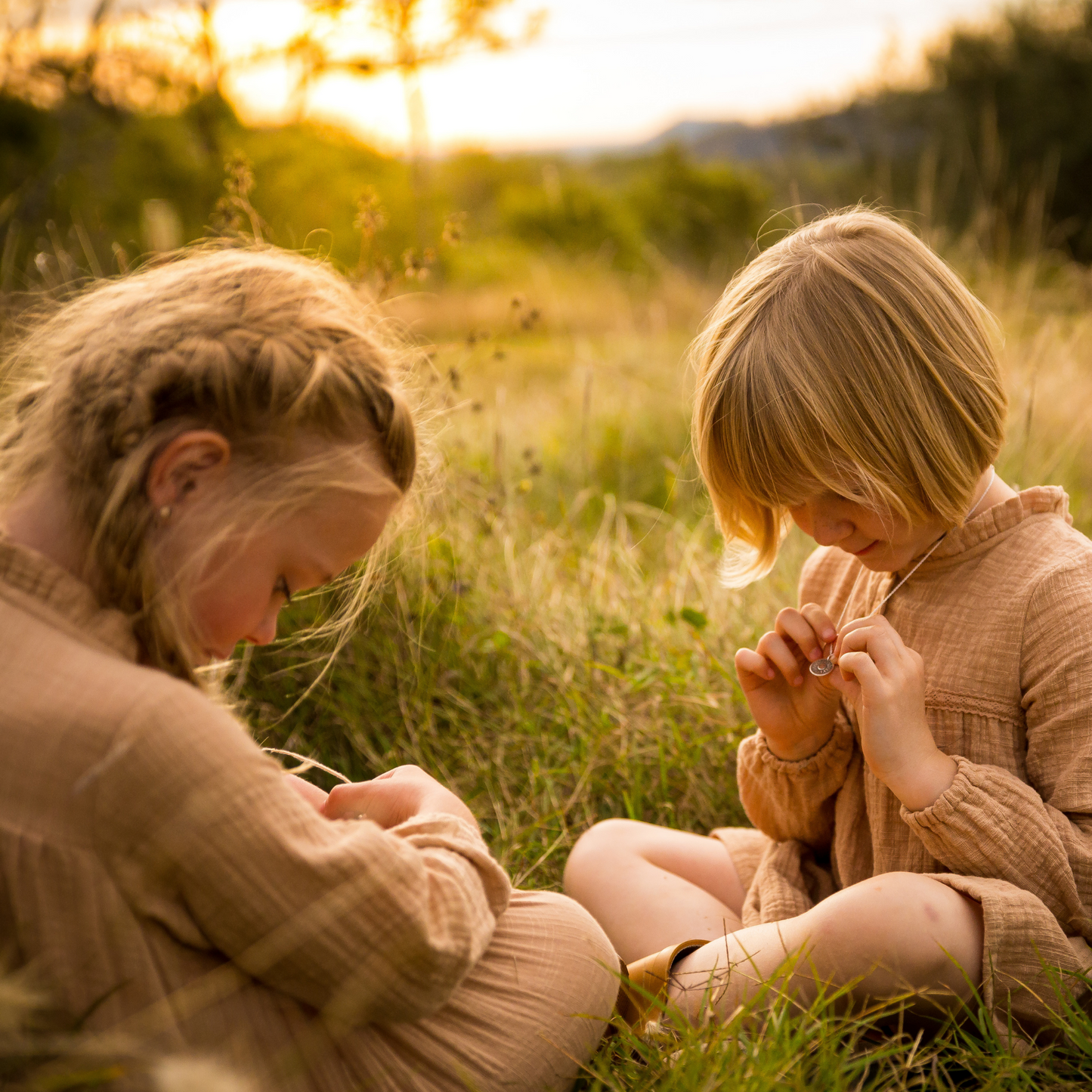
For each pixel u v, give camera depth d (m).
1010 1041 1.16
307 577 1.02
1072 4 10.73
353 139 6.59
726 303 1.42
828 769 1.49
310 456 0.99
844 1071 1.10
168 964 0.89
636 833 1.64
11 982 0.78
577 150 16.67
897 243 1.33
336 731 2.07
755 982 1.22
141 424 0.93
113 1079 0.83
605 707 2.06
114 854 0.86
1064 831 1.22
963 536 1.35
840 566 1.61
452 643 2.22
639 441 3.81
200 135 5.48
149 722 0.86
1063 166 9.81
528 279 10.27
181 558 0.94
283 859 0.89
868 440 1.26
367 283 2.18
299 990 0.93
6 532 0.94
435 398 2.18
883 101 10.95
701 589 2.46
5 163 6.06
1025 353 3.44
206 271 1.06
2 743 0.85
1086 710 1.23
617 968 1.22
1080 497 2.90
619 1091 1.11
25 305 2.33
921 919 1.18
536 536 2.73
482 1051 1.05
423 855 1.04
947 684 1.34
